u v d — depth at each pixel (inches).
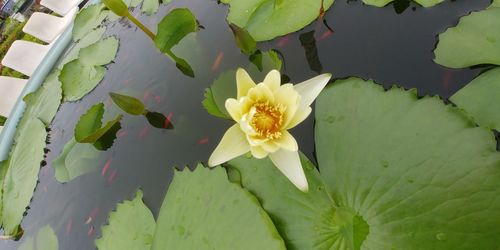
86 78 28.4
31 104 30.4
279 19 23.4
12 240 25.9
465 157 17.5
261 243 18.3
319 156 19.4
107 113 26.4
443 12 21.5
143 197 23.1
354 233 17.8
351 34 22.7
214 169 20.3
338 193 18.5
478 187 17.1
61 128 27.7
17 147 28.6
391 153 18.3
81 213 24.5
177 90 25.5
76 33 32.3
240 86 18.4
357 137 19.0
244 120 17.4
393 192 17.9
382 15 22.6
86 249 23.5
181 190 20.9
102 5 32.2
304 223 18.4
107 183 24.6
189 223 19.9
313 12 22.7
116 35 29.9
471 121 17.9
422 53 21.1
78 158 25.7
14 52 34.8
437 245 16.9
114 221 22.4
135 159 24.6
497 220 16.7
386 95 19.2
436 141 18.0
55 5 38.1
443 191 17.4
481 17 19.9
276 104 18.1
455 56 19.7
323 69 22.3
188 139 23.9
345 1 23.5
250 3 24.6
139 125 25.4
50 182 26.4
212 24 26.5
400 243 17.3
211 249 19.0
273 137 17.9
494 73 18.7
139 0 30.8
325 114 19.9
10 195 26.8
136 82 26.9
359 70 21.7
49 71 31.8
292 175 17.9
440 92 20.0
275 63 22.5
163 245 20.1
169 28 24.7
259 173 19.7
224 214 19.3
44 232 24.7
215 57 25.3
